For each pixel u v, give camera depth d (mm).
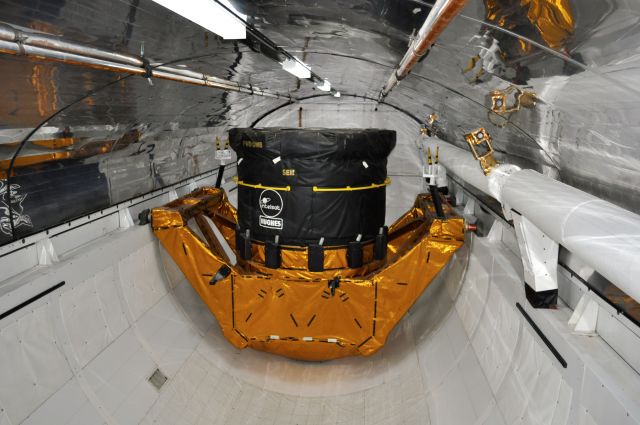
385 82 8742
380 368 6742
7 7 2869
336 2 3516
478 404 4734
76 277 5227
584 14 2211
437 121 10039
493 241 6270
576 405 3107
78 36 3711
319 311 6238
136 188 7914
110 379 5234
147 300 6594
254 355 7059
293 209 6242
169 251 6625
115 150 6809
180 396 5871
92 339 5285
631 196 3357
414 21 3658
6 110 4047
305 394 6441
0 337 4074
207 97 7984
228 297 6426
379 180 6609
